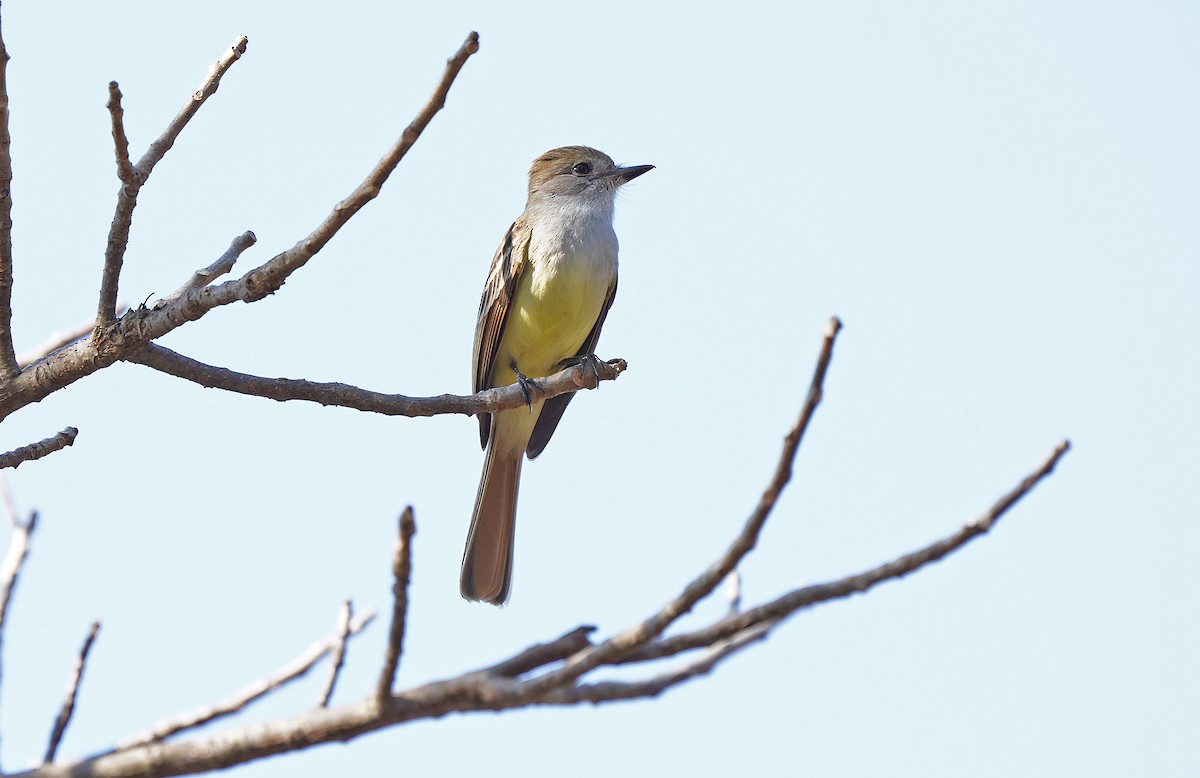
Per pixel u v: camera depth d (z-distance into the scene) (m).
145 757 5.40
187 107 8.15
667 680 5.93
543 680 5.28
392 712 5.27
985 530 5.38
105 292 8.39
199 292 8.34
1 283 8.34
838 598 5.42
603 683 5.77
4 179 7.93
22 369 8.69
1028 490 5.36
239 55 8.15
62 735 7.00
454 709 5.31
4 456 8.21
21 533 7.74
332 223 7.95
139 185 8.02
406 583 5.06
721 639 5.36
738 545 5.21
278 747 5.34
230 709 7.43
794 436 5.14
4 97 7.64
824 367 5.14
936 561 5.41
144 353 8.59
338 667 6.71
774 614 5.41
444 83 7.34
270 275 8.13
